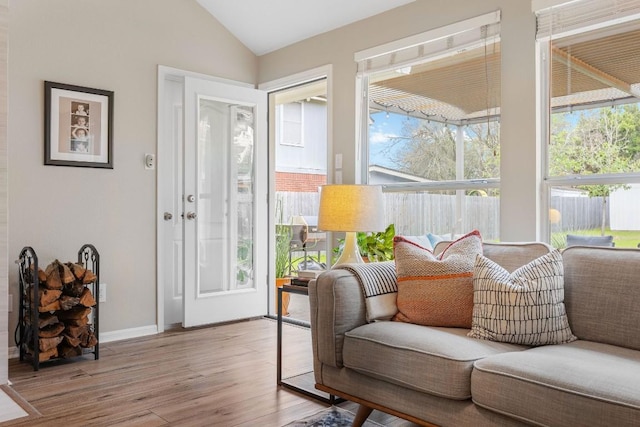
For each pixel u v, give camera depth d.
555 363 1.76
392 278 2.58
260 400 2.65
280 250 5.85
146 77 4.04
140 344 3.73
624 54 2.76
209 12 4.43
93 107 3.75
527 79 3.07
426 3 3.55
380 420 2.44
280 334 2.87
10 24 3.40
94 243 3.77
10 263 3.40
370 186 3.04
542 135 3.06
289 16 4.19
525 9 3.07
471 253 2.50
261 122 4.72
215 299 4.36
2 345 2.86
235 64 4.65
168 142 4.35
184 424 2.34
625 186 2.74
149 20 4.06
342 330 2.38
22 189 3.45
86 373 3.06
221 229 4.49
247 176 4.68
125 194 3.93
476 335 2.19
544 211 3.06
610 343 2.12
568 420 1.60
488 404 1.80
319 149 11.16
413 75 3.73
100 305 3.80
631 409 1.49
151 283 4.07
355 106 4.02
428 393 2.00
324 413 2.48
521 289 2.15
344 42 4.09
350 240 3.07
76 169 3.68
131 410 2.50
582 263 2.30
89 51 3.74
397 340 2.14
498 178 3.27
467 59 3.40
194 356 3.43
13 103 3.41
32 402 2.60
